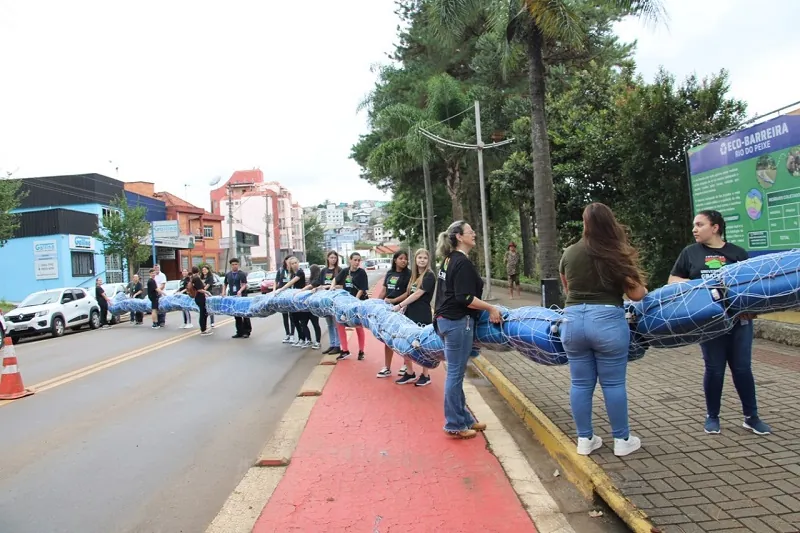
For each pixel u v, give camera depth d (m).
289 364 9.43
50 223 30.33
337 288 9.88
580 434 4.33
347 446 5.13
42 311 16.50
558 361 4.69
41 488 4.46
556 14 10.59
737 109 11.08
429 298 7.15
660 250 12.17
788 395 5.39
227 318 18.81
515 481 4.27
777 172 7.66
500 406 6.40
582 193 14.87
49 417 6.47
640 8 10.68
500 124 22.25
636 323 4.31
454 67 26.42
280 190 87.81
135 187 50.72
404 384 7.46
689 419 4.95
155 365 9.56
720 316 3.99
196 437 5.64
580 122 15.80
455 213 26.48
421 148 23.14
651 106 11.53
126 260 34.91
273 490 4.25
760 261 4.02
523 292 21.12
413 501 4.00
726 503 3.41
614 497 3.60
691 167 9.54
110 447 5.39
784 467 3.82
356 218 162.25
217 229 55.44
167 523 3.86
